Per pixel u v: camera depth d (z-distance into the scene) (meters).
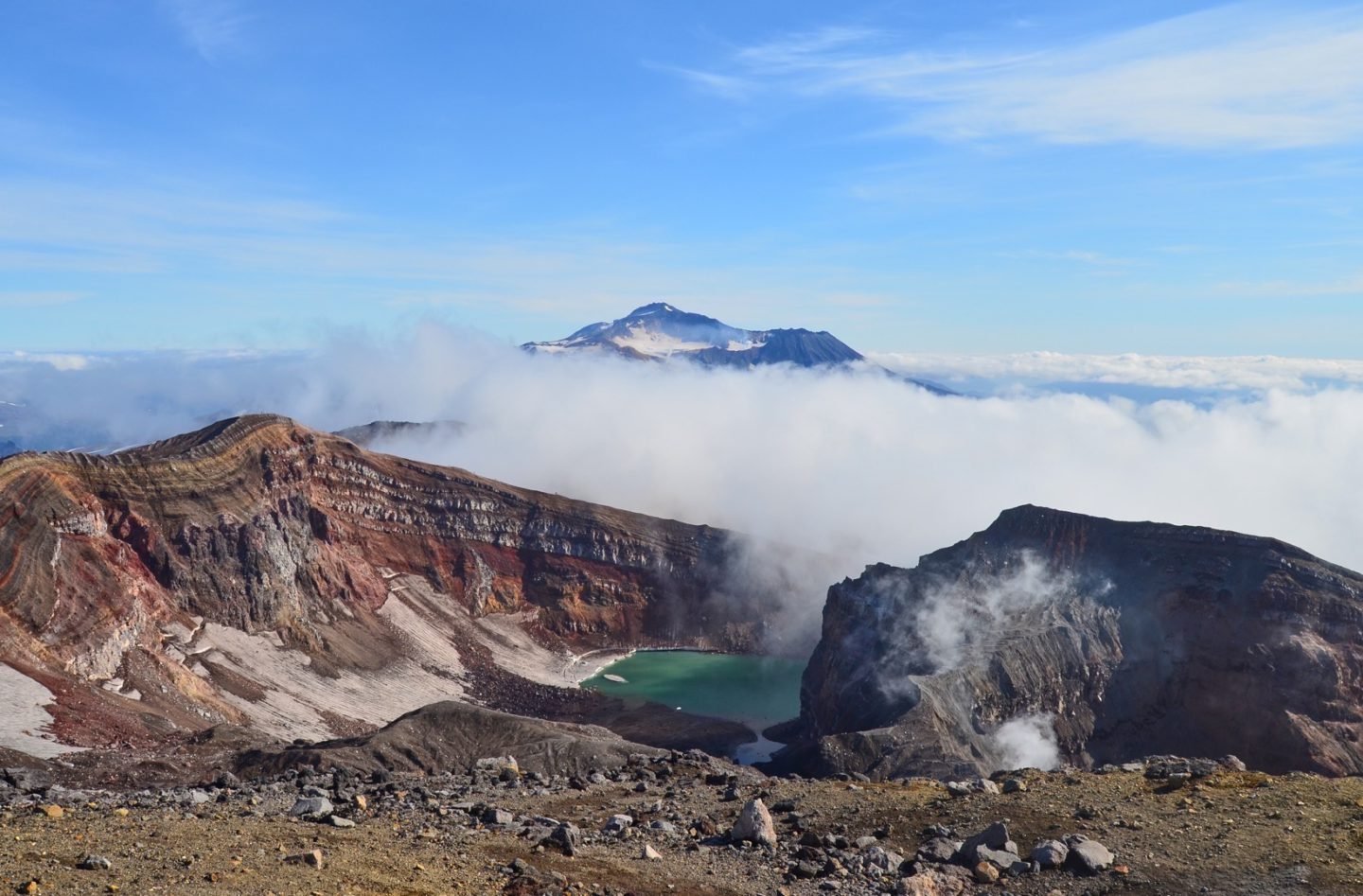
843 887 38.41
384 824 43.91
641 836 44.88
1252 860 37.72
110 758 101.12
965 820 44.53
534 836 43.25
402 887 34.00
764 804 47.66
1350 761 192.62
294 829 40.75
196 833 38.19
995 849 40.66
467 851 39.94
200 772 104.00
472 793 55.06
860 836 44.09
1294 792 43.81
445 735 126.44
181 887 30.89
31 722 114.75
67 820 39.44
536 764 118.56
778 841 44.09
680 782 58.81
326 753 113.38
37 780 88.69
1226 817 41.72
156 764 101.75
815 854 41.62
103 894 29.75
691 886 38.34
